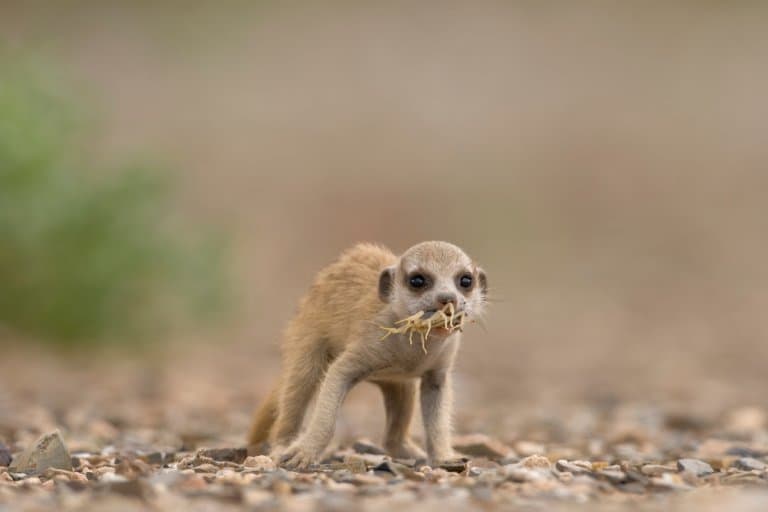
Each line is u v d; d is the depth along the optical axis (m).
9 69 27.67
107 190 28.30
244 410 21.03
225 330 33.06
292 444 13.50
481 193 52.97
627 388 26.95
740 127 59.88
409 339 13.35
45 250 27.77
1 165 26.56
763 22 69.25
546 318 41.66
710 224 52.69
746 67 64.75
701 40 67.31
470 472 12.44
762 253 50.38
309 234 48.06
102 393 22.56
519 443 16.59
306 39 64.94
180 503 10.02
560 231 51.53
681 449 15.95
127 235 28.62
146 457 14.09
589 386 27.38
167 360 29.53
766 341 36.56
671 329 39.56
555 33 67.75
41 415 18.34
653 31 68.19
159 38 62.31
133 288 29.31
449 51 65.31
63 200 27.58
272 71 61.41
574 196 54.00
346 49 64.50
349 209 50.34
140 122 53.88
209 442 16.33
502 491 10.82
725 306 43.69
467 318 13.79
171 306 30.47
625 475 11.76
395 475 11.99
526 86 62.38
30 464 12.65
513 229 51.12
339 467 12.82
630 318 41.69
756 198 54.72
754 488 11.34
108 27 62.69
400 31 66.88
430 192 52.44
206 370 28.03
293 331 14.59
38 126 27.03
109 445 15.77
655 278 47.97
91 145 31.30
